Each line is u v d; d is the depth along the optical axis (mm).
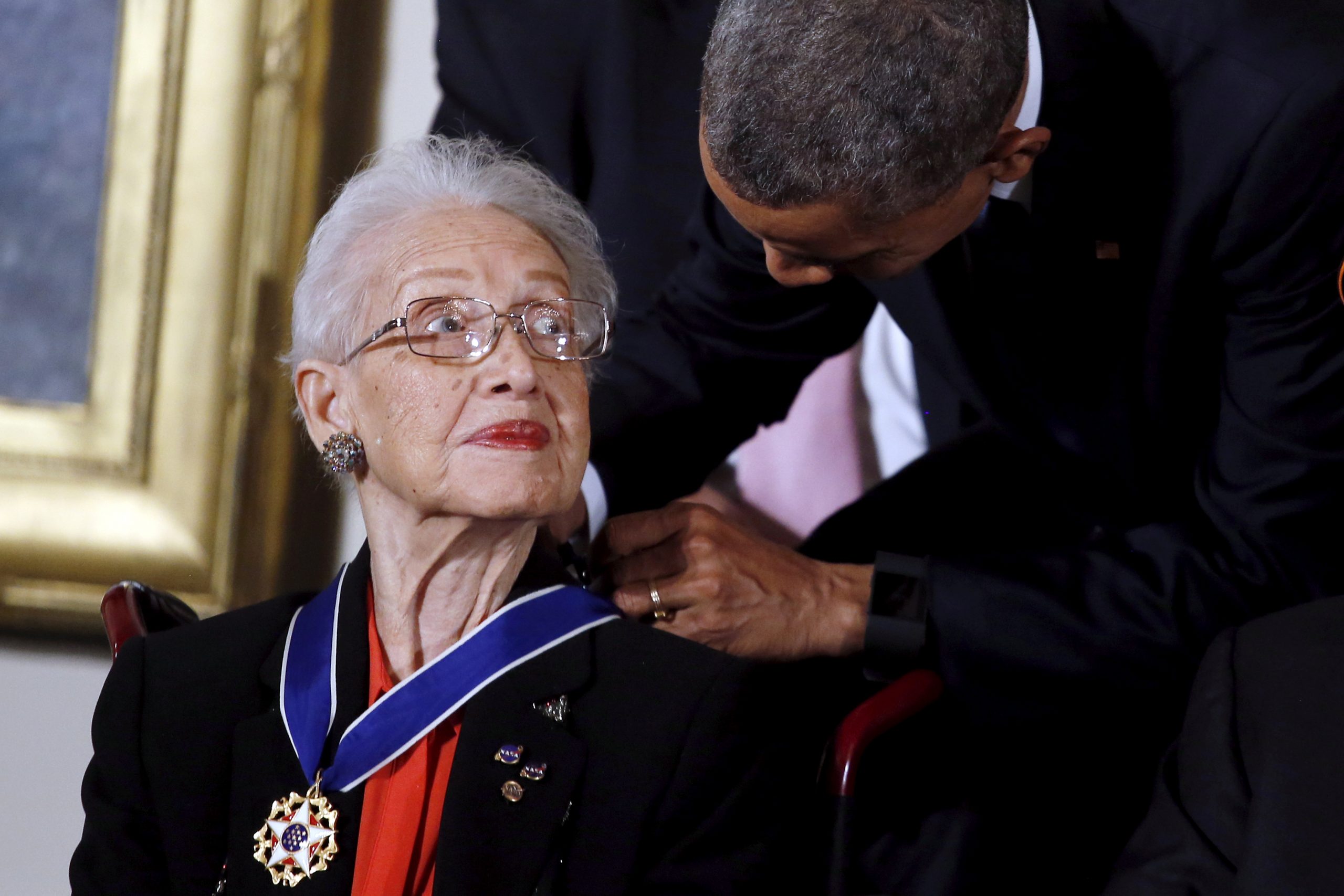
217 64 10562
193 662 5789
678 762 5426
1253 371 6863
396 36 10867
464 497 5418
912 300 7668
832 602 7230
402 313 5594
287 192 10570
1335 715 5348
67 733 10141
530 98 10367
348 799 5348
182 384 10516
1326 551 6926
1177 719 7293
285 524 10531
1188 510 7688
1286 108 6344
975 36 5473
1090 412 7551
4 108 10609
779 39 5477
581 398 5738
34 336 10555
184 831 5465
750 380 8906
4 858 9930
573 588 5859
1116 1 6773
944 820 7570
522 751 5367
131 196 10555
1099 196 6875
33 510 10422
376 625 5805
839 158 5402
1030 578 7207
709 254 8680
